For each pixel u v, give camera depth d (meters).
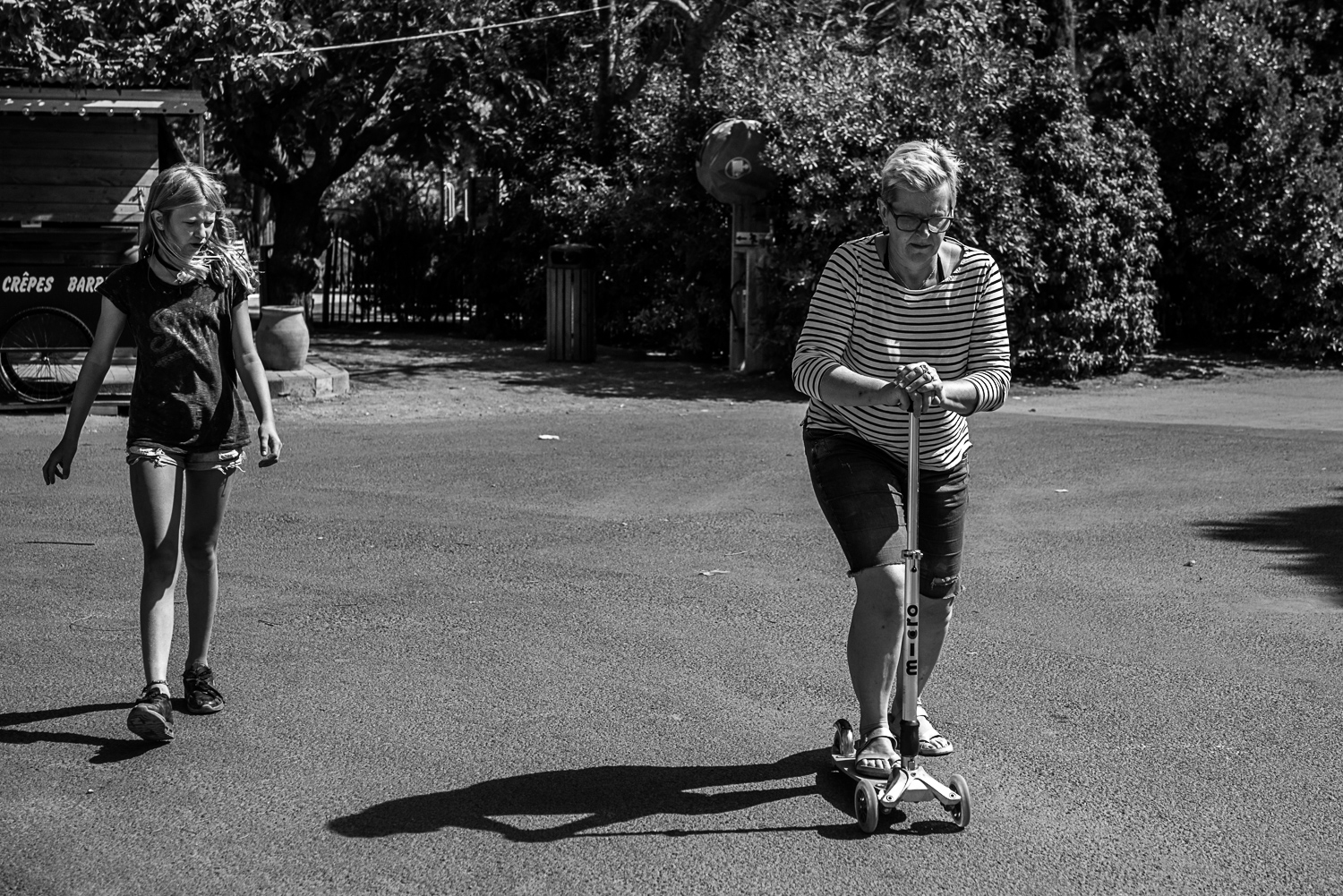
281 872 3.64
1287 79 19.47
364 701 5.04
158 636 4.64
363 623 6.07
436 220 25.03
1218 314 19.81
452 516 8.41
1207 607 6.51
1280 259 18.75
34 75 12.79
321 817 4.00
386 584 6.77
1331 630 6.12
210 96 15.21
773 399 14.69
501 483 9.49
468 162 23.77
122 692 5.11
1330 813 4.12
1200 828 4.00
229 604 6.34
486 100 21.02
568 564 7.24
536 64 22.45
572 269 18.05
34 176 12.58
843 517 4.11
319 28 18.62
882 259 4.14
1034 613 6.39
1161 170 19.23
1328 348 18.84
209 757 4.46
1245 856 3.82
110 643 5.71
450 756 4.50
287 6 17.94
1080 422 12.81
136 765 4.39
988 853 3.81
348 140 21.41
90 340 12.43
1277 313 19.52
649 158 18.67
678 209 18.33
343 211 29.88
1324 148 19.52
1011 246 15.59
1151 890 3.60
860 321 4.17
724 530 8.12
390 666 5.47
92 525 7.89
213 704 4.89
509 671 5.42
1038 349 16.67
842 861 3.74
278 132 21.08
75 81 12.53
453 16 19.12
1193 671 5.52
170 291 4.73
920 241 3.97
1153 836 3.94
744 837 3.90
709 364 18.09
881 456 4.22
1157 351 19.67
